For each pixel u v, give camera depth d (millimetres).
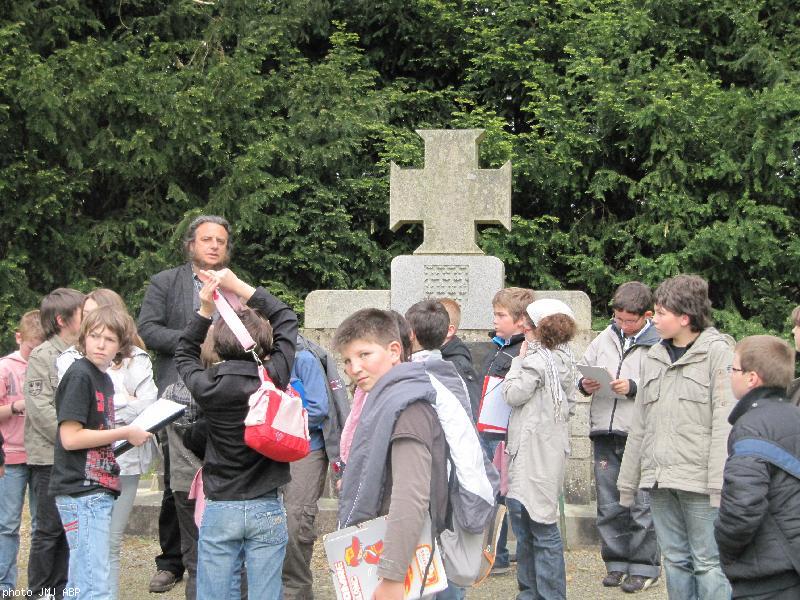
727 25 12461
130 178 11742
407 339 3600
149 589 5602
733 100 11414
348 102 12312
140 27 12492
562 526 6297
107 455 4102
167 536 5652
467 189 7711
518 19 12734
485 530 3412
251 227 11805
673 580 4133
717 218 11961
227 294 3840
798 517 3170
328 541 2932
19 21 11008
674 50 12258
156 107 11344
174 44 12180
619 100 11516
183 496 4734
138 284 11680
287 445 3381
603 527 5707
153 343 5059
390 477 2951
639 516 5582
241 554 3541
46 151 11391
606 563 5730
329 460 5055
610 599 5410
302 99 12250
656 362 4262
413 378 3008
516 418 4859
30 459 4871
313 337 7707
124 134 11609
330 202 12305
